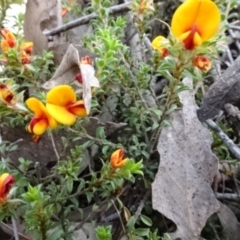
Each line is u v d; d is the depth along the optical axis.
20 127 0.09
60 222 0.08
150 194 0.09
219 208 0.08
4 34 0.08
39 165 0.09
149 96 0.09
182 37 0.07
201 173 0.08
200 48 0.07
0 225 0.09
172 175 0.08
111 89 0.09
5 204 0.07
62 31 0.11
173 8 0.13
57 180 0.09
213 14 0.07
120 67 0.08
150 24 0.13
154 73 0.09
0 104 0.07
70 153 0.09
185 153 0.08
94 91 0.08
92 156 0.09
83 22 0.11
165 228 0.09
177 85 0.08
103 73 0.08
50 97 0.07
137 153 0.08
